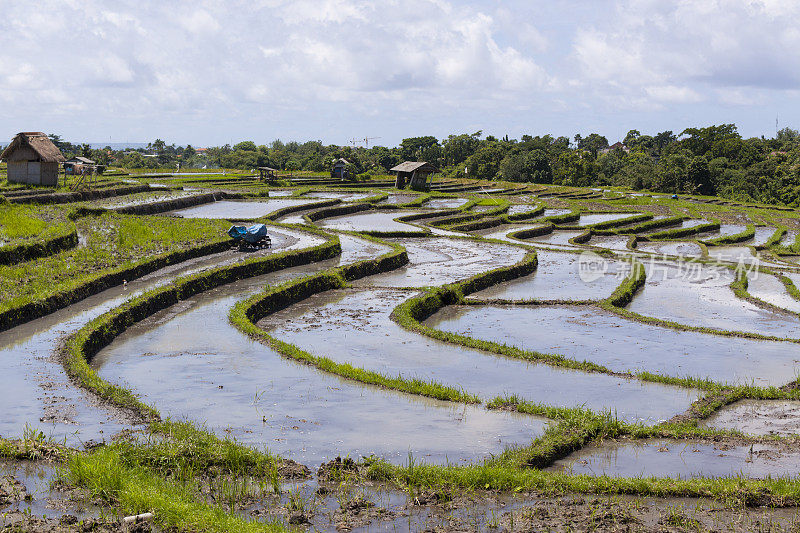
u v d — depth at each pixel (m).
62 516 10.05
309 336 24.20
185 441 12.87
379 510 10.98
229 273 32.72
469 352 22.45
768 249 59.97
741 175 133.75
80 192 56.06
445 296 31.39
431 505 11.27
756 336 25.88
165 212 55.38
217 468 12.27
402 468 12.30
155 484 11.20
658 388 19.22
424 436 14.56
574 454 14.04
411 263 41.75
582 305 31.33
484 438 14.53
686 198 117.38
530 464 12.98
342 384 18.16
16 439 13.09
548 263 44.06
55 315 24.14
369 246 45.22
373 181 109.00
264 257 36.12
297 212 61.28
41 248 32.62
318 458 13.16
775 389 18.97
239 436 14.17
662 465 13.43
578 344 24.41
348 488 11.78
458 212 70.25
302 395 17.11
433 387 17.67
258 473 12.16
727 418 17.03
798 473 13.01
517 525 10.50
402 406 16.56
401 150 191.00
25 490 11.08
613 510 10.94
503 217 66.81
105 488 10.91
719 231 74.75
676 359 22.69
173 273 32.69
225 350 21.19
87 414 14.84
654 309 31.94
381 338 24.02
